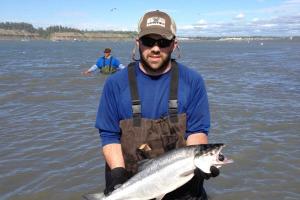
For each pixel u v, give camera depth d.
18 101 5.39
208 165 1.47
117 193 1.54
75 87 6.65
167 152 1.53
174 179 1.51
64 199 2.47
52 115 4.53
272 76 9.02
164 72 1.63
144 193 1.53
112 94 1.65
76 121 4.24
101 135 1.70
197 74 1.66
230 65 12.62
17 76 8.23
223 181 2.68
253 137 3.63
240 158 3.08
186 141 1.66
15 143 3.48
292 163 2.99
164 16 1.58
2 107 4.99
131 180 1.54
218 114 4.54
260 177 2.75
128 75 1.63
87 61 13.89
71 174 2.80
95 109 4.84
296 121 4.23
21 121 4.25
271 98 5.74
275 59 16.58
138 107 1.62
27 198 2.48
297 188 2.60
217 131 3.82
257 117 4.43
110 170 1.66
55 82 7.24
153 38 1.55
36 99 5.53
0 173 2.83
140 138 1.60
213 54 21.84
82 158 3.11
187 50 29.52
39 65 11.68
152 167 1.53
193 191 1.65
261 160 3.05
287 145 3.40
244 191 2.54
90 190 2.57
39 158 3.12
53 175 2.79
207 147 1.47
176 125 1.61
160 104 1.62
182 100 1.62
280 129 3.91
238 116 4.46
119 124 1.67
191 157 1.48
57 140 3.56
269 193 2.53
